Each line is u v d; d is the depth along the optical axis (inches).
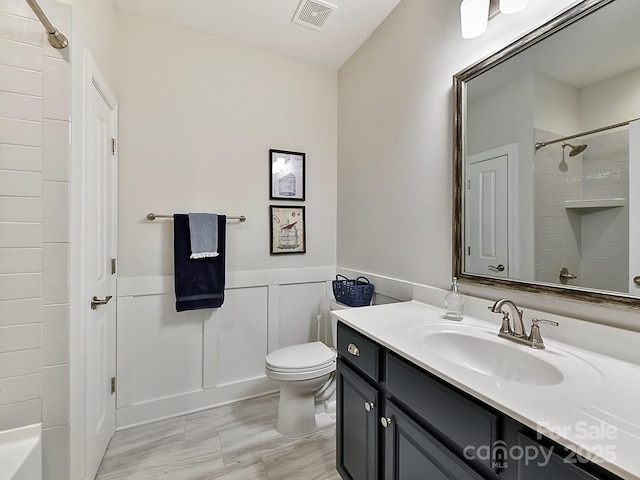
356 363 49.4
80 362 49.6
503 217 48.1
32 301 45.2
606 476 20.3
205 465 60.8
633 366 33.2
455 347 45.0
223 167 84.0
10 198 44.0
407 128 69.4
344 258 96.1
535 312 43.2
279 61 91.3
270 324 90.7
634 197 33.6
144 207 75.2
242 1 70.2
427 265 64.2
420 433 35.8
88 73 51.7
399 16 71.4
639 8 33.5
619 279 34.9
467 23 49.0
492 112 49.7
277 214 91.3
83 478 51.0
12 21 43.6
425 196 64.5
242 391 86.4
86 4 51.6
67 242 46.8
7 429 44.3
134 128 74.0
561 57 40.4
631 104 33.9
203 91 81.4
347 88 94.3
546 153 42.1
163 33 76.9
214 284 79.3
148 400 75.9
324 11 73.7
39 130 45.2
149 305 76.0
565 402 26.4
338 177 99.8
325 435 70.3
